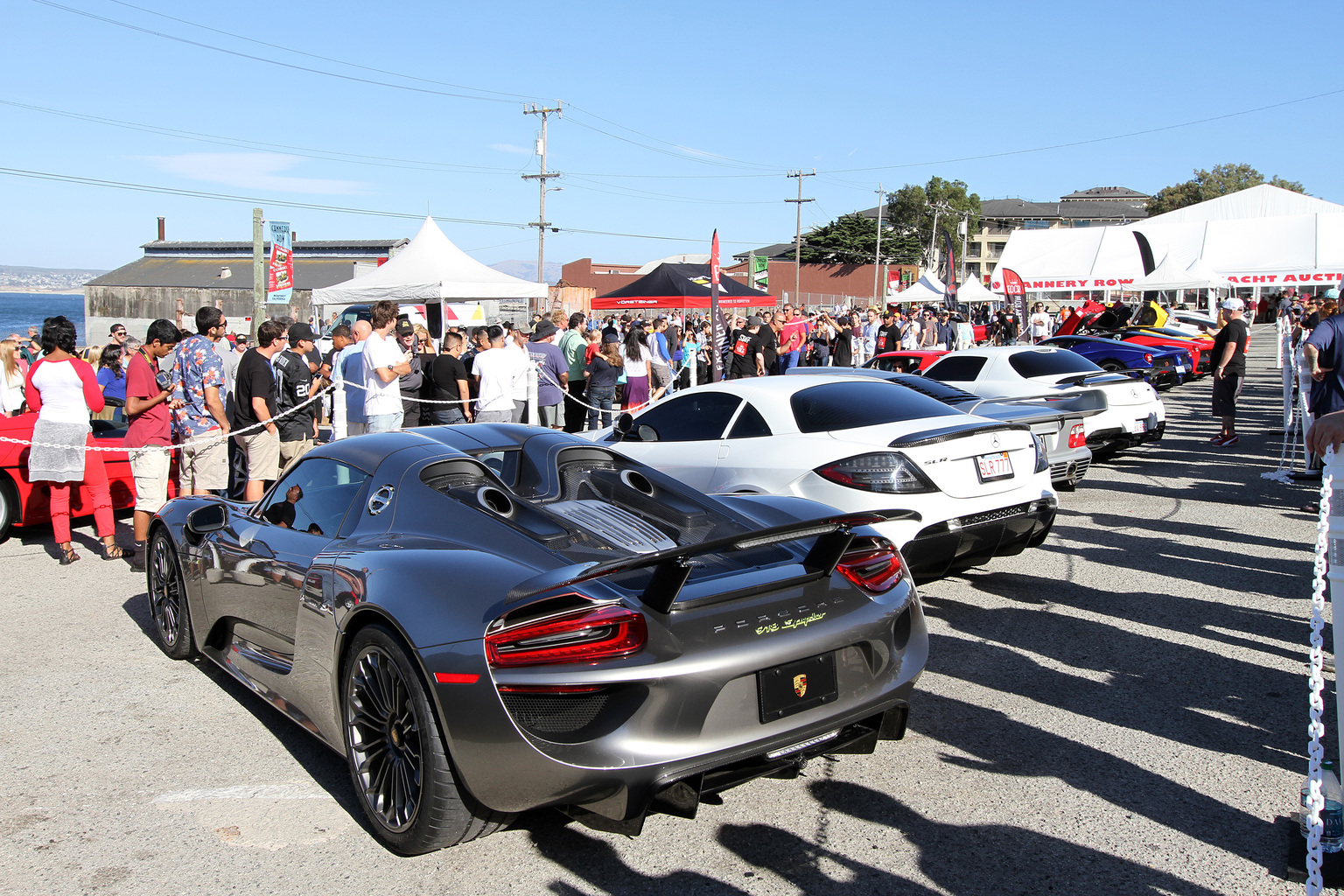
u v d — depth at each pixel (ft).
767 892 8.23
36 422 20.74
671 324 67.21
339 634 9.59
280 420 26.30
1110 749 11.06
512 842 9.21
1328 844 8.19
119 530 24.98
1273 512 24.31
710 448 18.31
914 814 9.62
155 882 8.50
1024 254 91.04
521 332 35.19
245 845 9.15
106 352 33.58
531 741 7.84
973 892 8.18
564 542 9.49
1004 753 10.99
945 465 15.67
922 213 328.70
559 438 12.16
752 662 8.35
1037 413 21.35
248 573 11.90
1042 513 16.80
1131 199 387.55
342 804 10.02
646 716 7.97
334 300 48.62
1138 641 14.84
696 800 8.23
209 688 13.53
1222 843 8.93
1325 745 10.98
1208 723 11.75
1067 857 8.73
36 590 18.97
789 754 8.66
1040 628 15.57
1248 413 46.80
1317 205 128.16
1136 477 30.27
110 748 11.46
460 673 7.99
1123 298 150.30
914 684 9.77
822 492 15.90
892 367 42.98
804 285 268.62
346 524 10.91
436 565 8.97
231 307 161.17
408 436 11.89
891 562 10.14
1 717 12.47
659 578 8.09
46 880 8.52
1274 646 14.51
